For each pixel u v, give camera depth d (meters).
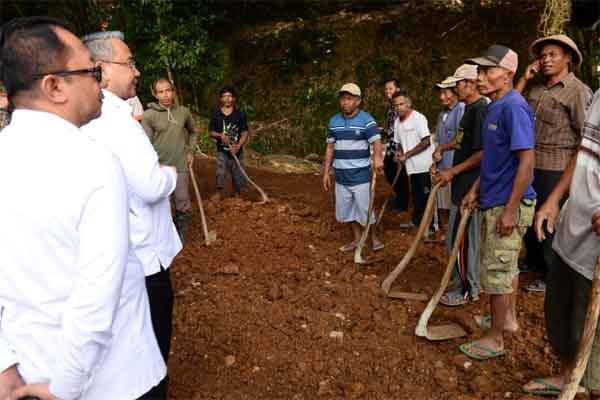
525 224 3.11
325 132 13.03
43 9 11.67
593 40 9.00
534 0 12.89
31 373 1.53
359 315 3.86
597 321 2.49
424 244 5.44
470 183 3.81
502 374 3.15
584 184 2.45
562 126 4.01
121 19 11.14
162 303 2.62
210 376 3.18
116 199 1.50
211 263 4.89
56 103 1.51
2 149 1.47
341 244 5.52
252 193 7.82
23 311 1.50
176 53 10.80
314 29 13.91
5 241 1.42
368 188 5.03
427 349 3.44
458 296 4.01
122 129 2.35
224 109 7.05
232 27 14.30
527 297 4.09
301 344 3.50
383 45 13.59
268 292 4.20
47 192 1.43
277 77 13.75
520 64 12.87
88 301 1.43
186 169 5.37
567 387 2.38
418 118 5.83
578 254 2.52
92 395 1.73
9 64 1.46
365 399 2.97
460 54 13.30
